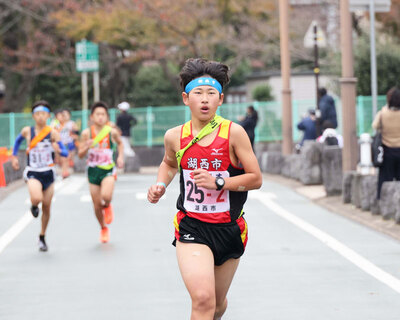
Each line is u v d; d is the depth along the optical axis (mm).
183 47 98625
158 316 18734
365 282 22031
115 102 112812
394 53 76875
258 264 25031
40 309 19703
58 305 20078
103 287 22125
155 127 90438
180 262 14422
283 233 31422
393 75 76188
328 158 43188
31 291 21797
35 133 28656
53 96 118812
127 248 28688
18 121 94188
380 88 76438
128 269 24703
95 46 85812
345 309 19094
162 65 103000
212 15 95500
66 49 109375
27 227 34781
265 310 19156
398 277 22594
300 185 51406
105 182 29797
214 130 14617
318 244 28609
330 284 21906
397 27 89438
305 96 134625
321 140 51062
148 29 92062
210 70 14617
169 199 45094
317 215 37031
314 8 104438
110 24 91125
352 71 42031
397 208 31500
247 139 14539
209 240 14711
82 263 25859
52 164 28734
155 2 91188
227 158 14633
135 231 32875
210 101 14453
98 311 19359
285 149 63469
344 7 41906
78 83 117688
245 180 14414
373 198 34688
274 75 135250
